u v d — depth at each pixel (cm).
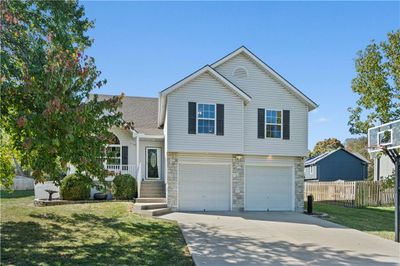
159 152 2094
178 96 1639
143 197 1823
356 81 1681
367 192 2139
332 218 1519
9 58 863
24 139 731
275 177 1797
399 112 1588
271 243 968
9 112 811
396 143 1053
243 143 1697
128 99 2497
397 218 1045
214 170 1711
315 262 779
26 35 1001
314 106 1830
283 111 1806
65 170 827
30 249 827
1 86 742
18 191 2622
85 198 1822
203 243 941
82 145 756
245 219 1413
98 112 848
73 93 788
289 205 1792
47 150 724
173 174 1644
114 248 857
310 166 4022
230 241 977
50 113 665
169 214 1497
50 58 817
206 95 1666
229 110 1688
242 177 1734
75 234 1009
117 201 1739
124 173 1969
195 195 1680
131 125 963
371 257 837
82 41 1394
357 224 1365
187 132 1633
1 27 823
